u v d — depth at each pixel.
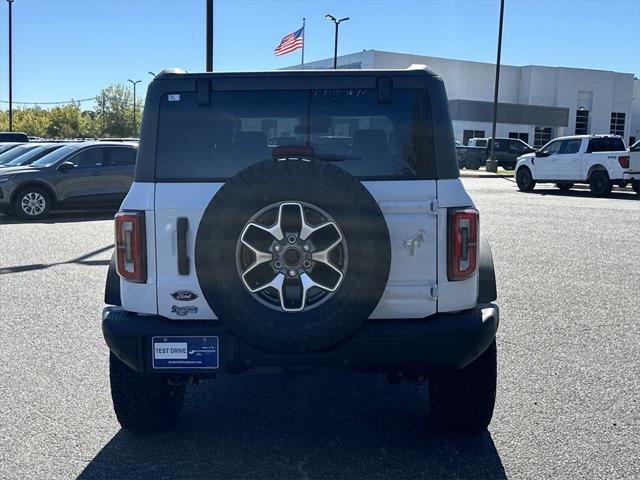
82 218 15.47
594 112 65.25
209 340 3.58
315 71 3.83
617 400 4.77
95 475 3.73
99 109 101.75
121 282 3.73
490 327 3.63
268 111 3.86
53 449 4.05
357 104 3.83
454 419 4.13
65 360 5.62
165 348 3.60
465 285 3.66
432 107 3.75
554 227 14.12
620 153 21.56
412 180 3.62
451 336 3.56
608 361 5.59
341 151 3.85
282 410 4.71
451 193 3.64
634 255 10.77
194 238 3.63
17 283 8.50
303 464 3.87
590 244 11.87
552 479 3.67
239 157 3.84
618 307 7.40
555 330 6.50
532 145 59.53
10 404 4.71
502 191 24.64
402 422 4.49
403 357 3.57
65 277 8.87
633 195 22.94
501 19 36.84
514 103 63.03
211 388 5.16
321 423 4.48
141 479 3.69
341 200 3.37
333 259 3.43
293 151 3.72
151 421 4.16
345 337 3.43
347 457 3.96
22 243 11.70
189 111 3.81
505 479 3.68
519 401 4.75
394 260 3.61
